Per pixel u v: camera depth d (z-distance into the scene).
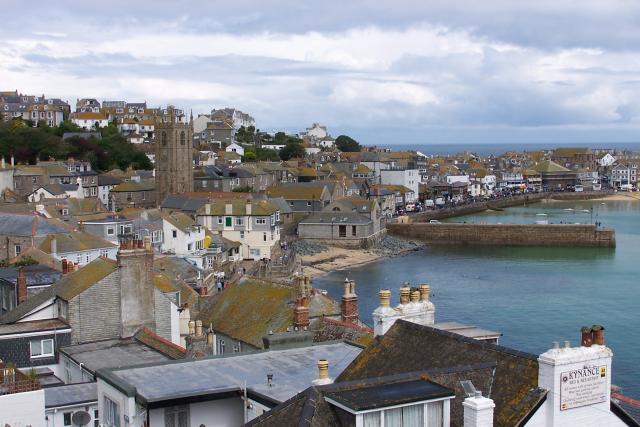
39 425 41.34
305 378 37.53
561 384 26.73
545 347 118.38
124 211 187.25
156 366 39.88
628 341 120.88
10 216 134.88
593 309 146.50
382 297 36.41
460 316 140.62
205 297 88.50
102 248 133.75
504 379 28.59
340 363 40.59
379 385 28.02
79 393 48.41
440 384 28.36
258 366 40.16
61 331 61.16
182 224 164.50
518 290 167.00
